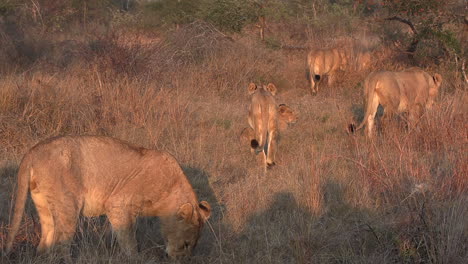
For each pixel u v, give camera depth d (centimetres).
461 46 2031
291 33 3025
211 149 1266
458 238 715
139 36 2214
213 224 843
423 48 2183
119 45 1878
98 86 1550
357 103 1877
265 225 838
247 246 774
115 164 709
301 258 725
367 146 1133
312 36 2817
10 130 1212
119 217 705
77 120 1344
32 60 2381
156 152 744
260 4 2898
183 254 716
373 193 950
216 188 1018
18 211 649
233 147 1302
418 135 1209
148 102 1485
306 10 3394
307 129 1496
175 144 1223
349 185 978
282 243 779
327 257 738
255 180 1026
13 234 650
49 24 3450
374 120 1512
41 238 696
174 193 733
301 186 961
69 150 680
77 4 3941
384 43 2500
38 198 675
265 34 2994
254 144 1116
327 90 2145
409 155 988
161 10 3622
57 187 662
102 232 759
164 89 1672
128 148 728
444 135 1160
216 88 2014
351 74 2192
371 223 832
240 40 2589
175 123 1405
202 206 732
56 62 2089
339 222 844
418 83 1470
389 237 782
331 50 2200
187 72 2042
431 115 1274
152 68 1839
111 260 684
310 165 1034
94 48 1984
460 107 1272
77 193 677
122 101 1462
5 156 1112
